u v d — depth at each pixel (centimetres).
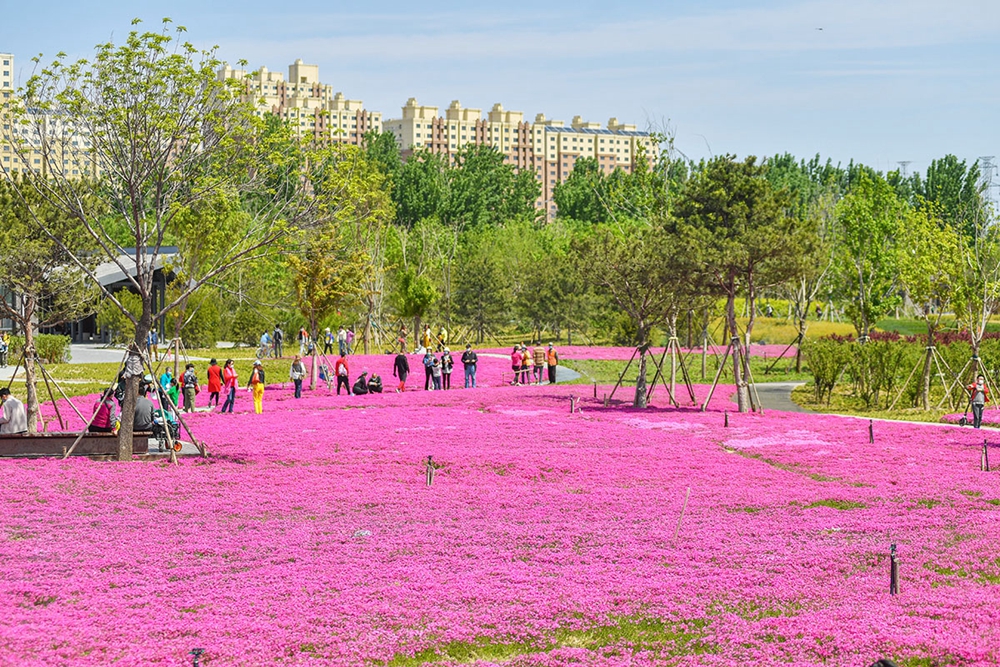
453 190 14450
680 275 4712
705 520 2205
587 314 9938
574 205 15962
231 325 8675
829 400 5350
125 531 2064
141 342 3036
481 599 1590
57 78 2894
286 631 1424
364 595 1605
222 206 3266
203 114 2995
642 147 7212
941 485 2634
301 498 2434
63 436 3011
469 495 2497
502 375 6531
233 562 1819
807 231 4791
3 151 3209
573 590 1638
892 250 6731
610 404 4953
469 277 10531
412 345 9331
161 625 1444
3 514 2195
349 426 3866
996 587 1639
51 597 1592
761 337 9094
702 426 3972
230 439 3456
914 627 1420
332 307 5862
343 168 3300
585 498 2456
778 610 1549
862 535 2061
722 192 4881
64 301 4112
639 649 1390
